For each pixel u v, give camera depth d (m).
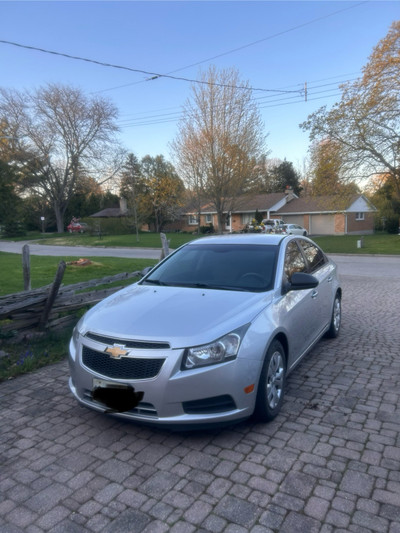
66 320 6.34
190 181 32.31
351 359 5.19
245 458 3.09
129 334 3.31
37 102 44.12
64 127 45.78
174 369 3.10
